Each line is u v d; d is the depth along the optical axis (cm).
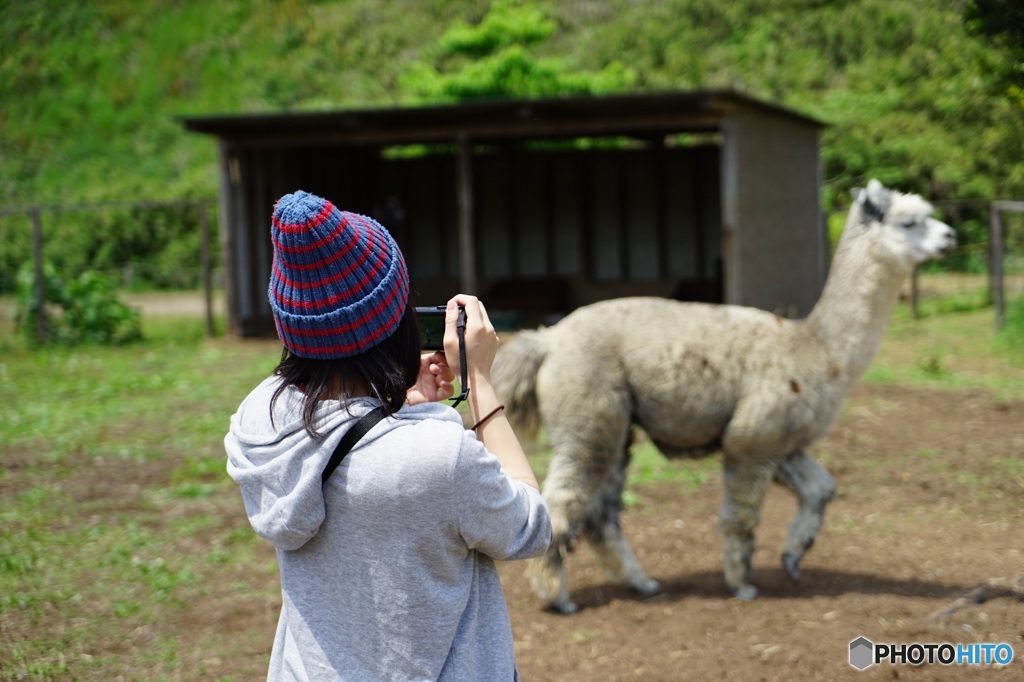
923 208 553
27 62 3509
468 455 202
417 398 219
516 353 571
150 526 736
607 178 2228
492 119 1664
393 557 202
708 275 2186
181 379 1337
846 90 2555
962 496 745
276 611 578
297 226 199
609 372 556
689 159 2183
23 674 489
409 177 2305
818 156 1984
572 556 678
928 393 1102
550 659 508
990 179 1802
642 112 1609
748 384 550
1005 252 1897
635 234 2225
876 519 711
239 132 1727
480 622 216
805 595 577
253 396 221
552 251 2261
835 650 492
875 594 571
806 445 570
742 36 3025
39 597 589
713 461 884
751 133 1639
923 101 1983
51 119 3400
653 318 570
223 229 1750
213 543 700
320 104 3328
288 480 205
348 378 208
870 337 563
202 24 3703
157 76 3553
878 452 886
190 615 573
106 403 1195
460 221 2289
